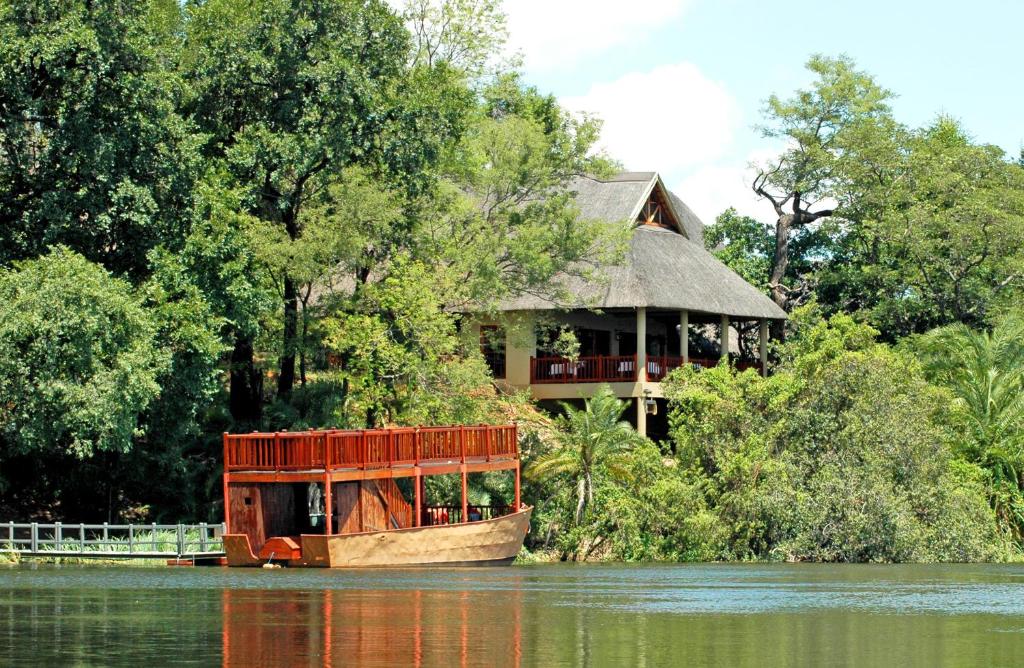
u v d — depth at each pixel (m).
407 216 42.97
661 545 40.38
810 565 36.91
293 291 42.84
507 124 44.94
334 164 41.50
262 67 40.69
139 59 35.72
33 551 34.41
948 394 43.19
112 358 33.28
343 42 41.53
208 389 36.88
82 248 35.94
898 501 38.59
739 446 40.81
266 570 32.22
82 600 24.44
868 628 20.83
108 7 34.94
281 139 40.41
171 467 38.34
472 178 45.78
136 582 28.45
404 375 40.72
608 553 40.22
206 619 21.33
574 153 45.31
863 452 39.69
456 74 45.66
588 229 44.97
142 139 35.59
